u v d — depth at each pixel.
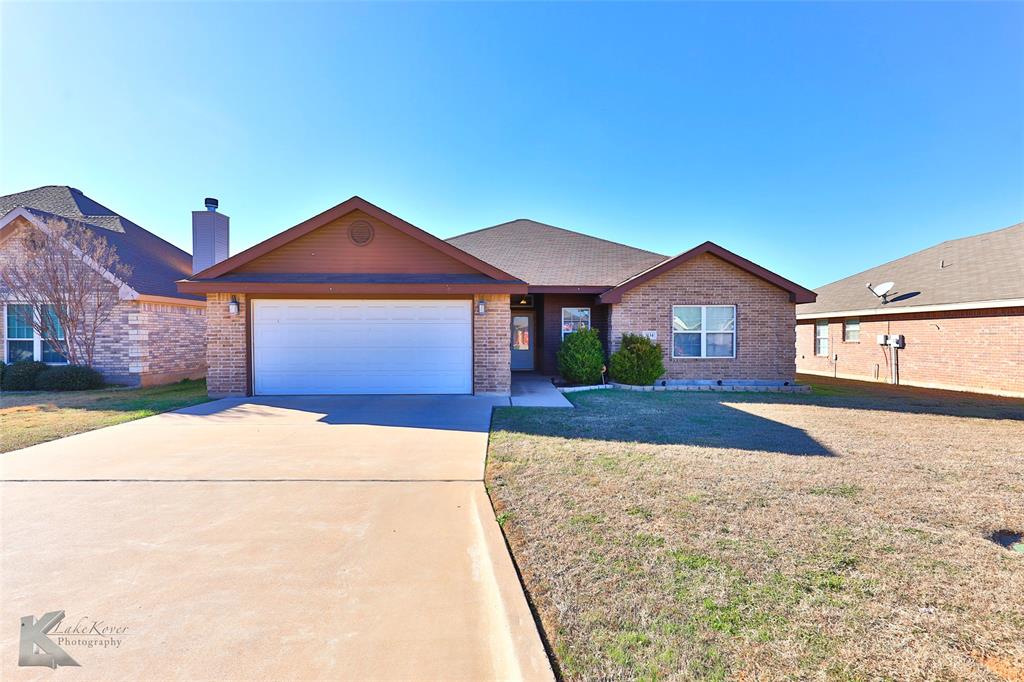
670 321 12.76
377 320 10.34
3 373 11.80
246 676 2.08
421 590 2.77
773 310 12.87
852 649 2.19
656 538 3.35
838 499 4.12
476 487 4.47
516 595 2.60
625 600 2.59
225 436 6.52
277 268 10.43
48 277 12.16
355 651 2.24
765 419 7.86
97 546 3.27
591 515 3.76
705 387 12.31
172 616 2.50
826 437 6.51
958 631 2.32
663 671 2.04
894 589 2.71
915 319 14.78
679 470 4.93
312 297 10.24
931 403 9.98
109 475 4.82
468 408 8.76
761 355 12.87
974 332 13.04
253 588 2.77
